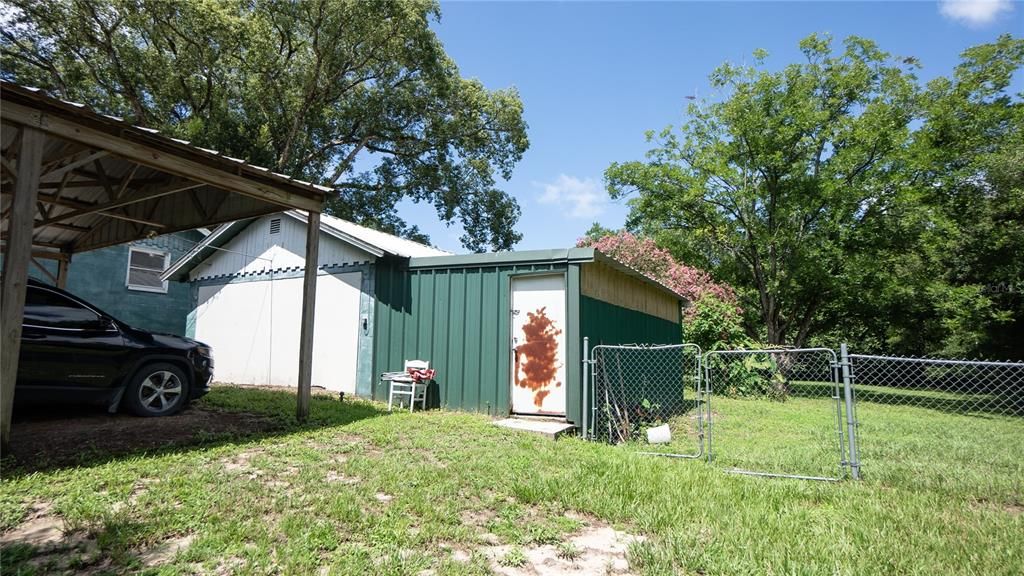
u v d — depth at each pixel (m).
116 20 17.44
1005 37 17.91
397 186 27.05
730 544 3.06
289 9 20.25
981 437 7.81
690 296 17.45
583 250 7.35
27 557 2.66
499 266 8.12
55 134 4.50
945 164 17.97
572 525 3.38
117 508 3.38
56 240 10.15
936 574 2.76
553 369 7.52
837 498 4.11
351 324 9.72
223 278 12.54
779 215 17.98
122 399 6.43
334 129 25.06
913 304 18.67
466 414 7.71
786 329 20.27
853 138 18.05
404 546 2.95
